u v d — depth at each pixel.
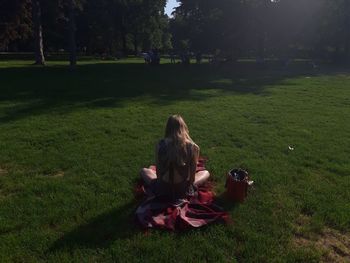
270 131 10.30
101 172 6.99
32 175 6.87
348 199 6.09
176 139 5.28
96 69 30.20
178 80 22.38
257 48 51.00
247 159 7.93
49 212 5.46
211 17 50.00
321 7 46.59
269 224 5.22
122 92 16.59
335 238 5.00
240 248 4.65
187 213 5.23
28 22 42.84
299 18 46.59
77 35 65.25
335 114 12.78
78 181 6.55
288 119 11.85
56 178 6.75
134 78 22.91
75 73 25.75
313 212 5.63
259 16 46.91
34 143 8.70
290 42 50.09
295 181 6.81
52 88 17.28
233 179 5.86
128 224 5.15
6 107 12.60
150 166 6.75
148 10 68.19
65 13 48.59
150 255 4.49
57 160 7.61
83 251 4.54
